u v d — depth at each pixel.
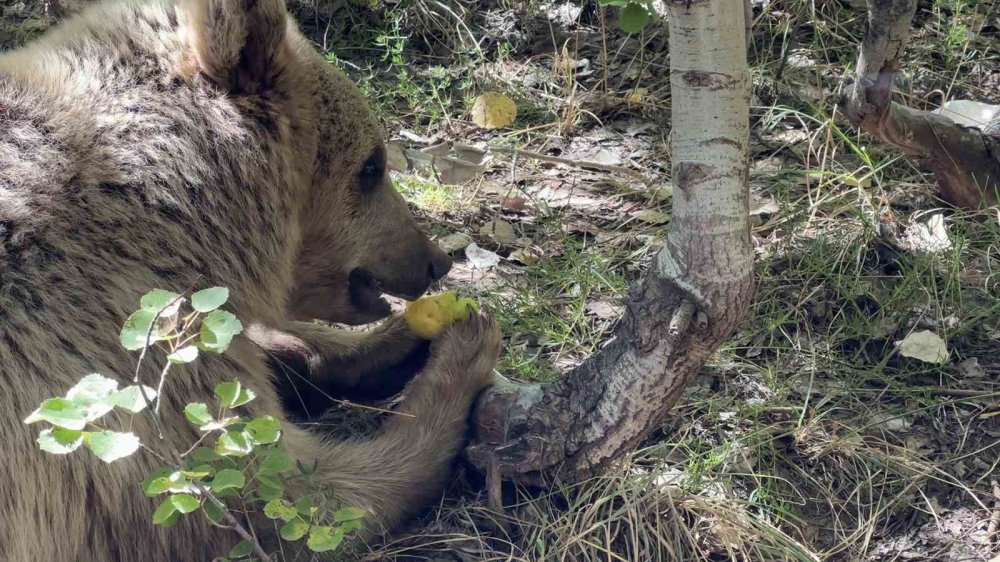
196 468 1.25
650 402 1.40
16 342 1.29
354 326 1.78
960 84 2.20
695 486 1.52
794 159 2.11
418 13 2.45
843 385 1.67
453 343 1.56
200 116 1.40
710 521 1.49
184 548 1.38
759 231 1.95
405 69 2.39
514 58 2.40
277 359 1.67
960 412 1.63
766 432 1.60
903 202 1.98
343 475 1.47
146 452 1.33
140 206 1.36
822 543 1.50
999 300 1.74
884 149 2.08
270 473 1.29
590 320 1.81
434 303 1.59
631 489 1.49
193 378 1.36
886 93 1.78
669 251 1.32
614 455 1.45
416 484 1.52
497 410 1.52
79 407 1.14
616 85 2.32
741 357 1.72
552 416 1.46
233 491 1.31
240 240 1.42
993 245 1.85
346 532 1.41
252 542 1.30
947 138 1.87
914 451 1.58
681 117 1.26
